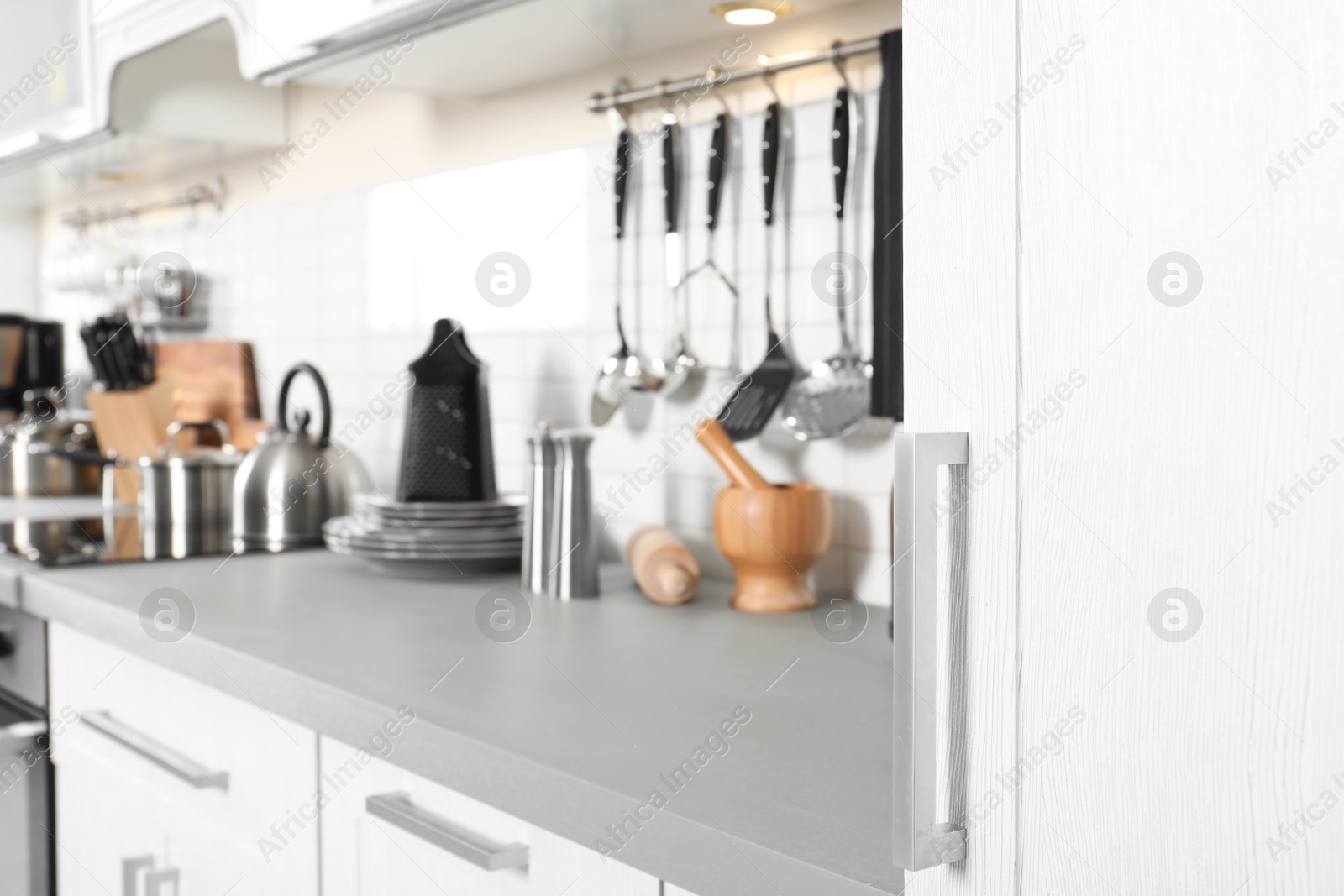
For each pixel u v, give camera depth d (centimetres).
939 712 67
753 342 161
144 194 292
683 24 154
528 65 177
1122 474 59
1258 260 53
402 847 106
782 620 143
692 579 152
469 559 168
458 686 112
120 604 148
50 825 166
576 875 89
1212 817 56
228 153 250
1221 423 55
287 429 212
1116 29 58
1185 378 56
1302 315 52
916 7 67
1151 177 57
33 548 189
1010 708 64
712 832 77
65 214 329
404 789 106
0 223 340
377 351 226
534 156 191
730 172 162
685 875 79
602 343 182
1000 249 64
